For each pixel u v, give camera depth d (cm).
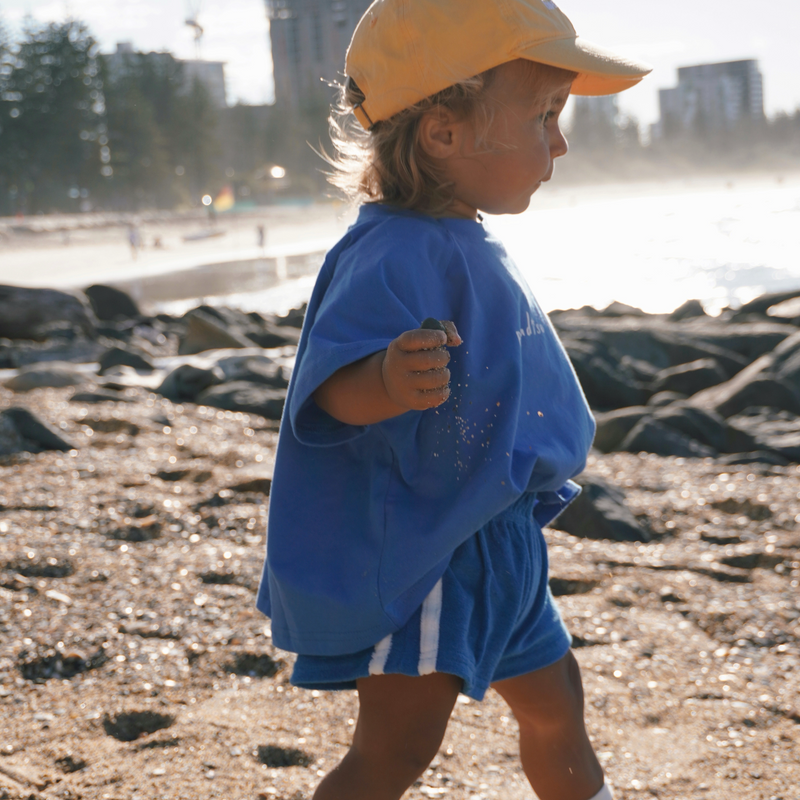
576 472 163
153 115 9638
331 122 175
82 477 461
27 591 305
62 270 4212
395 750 144
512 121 150
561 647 162
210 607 294
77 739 216
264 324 1592
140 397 740
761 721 225
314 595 143
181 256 4988
